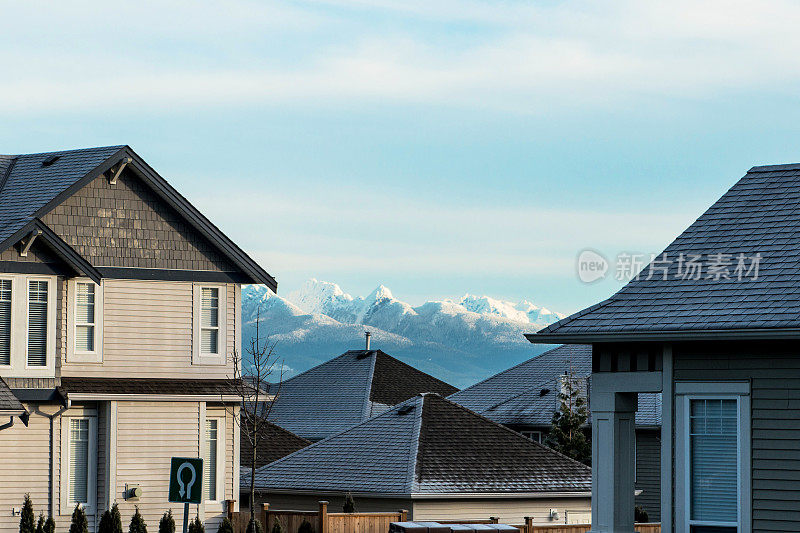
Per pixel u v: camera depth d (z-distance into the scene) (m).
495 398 104.44
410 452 68.56
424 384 111.44
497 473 68.44
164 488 61.84
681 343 41.12
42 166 64.50
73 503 59.78
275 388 112.19
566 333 42.09
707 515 40.38
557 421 89.81
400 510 65.19
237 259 65.56
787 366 39.34
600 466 42.50
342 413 103.25
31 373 57.78
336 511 67.56
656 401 84.44
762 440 39.56
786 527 38.91
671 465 41.09
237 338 65.69
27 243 57.72
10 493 57.84
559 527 59.62
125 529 60.34
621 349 42.53
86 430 60.75
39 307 58.38
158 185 63.09
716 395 40.44
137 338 62.56
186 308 64.19
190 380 63.81
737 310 40.25
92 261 61.53
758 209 44.84
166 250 63.84
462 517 66.31
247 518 63.00
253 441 65.06
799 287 40.41
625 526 42.16
